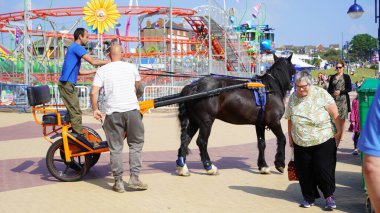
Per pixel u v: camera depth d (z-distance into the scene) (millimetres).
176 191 6680
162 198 6281
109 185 7055
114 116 6508
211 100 7543
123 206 5883
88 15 22266
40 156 9570
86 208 5785
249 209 5762
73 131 7219
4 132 13633
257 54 38000
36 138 12344
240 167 8562
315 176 5785
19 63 26328
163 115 19297
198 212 5621
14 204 5961
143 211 5656
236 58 31500
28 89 7219
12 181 7293
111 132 6609
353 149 10641
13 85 20672
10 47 34594
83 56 7156
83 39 7316
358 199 6215
